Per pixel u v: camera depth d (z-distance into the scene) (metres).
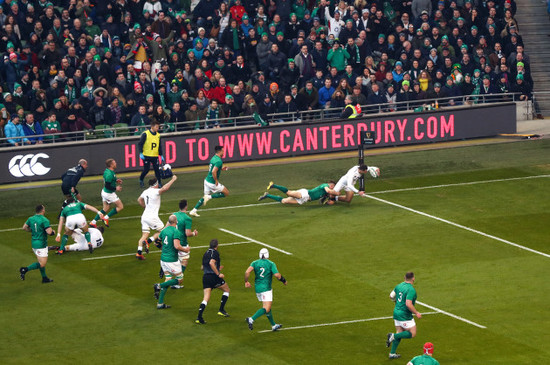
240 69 121.19
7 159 103.25
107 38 118.94
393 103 117.31
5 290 76.12
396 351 65.19
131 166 108.25
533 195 99.44
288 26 127.56
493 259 82.25
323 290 75.75
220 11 128.50
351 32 125.94
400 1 134.75
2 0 124.06
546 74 138.25
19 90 109.12
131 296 74.81
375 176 98.06
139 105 111.56
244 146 112.06
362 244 85.75
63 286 76.88
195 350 65.25
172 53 119.12
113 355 64.44
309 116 116.25
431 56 125.94
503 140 120.31
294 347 65.69
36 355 64.50
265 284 67.69
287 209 95.88
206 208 96.25
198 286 77.12
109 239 87.81
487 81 125.69
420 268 80.19
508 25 133.25
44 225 76.50
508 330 68.31
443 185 102.94
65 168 105.56
